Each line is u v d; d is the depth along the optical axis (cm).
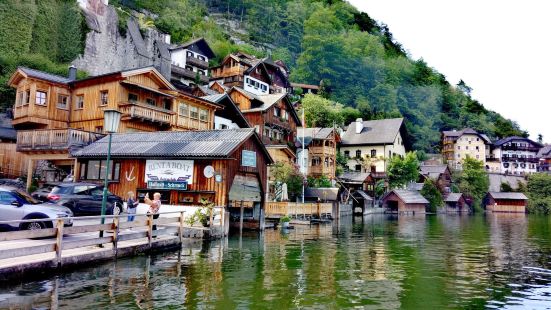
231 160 2502
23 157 3484
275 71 9131
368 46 12962
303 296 1172
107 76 3462
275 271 1512
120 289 1166
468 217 6425
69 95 3728
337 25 13675
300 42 13562
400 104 11994
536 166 12644
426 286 1363
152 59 7588
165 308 1009
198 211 2325
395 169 7294
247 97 5203
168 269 1463
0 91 4550
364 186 6731
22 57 5150
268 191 4353
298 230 3228
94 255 1455
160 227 2217
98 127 3500
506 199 9275
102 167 2770
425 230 3612
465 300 1200
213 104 4288
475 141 11625
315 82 11506
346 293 1228
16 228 1540
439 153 12088
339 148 7956
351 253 2042
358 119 8031
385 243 2516
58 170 3372
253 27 13375
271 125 5369
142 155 2544
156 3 10438
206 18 12481
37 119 3469
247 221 2933
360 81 11838
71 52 6100
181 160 2520
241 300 1106
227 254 1856
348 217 5338
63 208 1709
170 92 3875
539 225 4672
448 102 14150
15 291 1096
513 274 1603
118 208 2256
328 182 5619
